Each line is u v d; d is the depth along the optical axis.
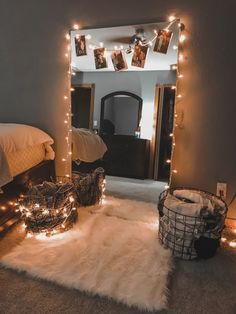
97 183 2.33
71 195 1.93
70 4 2.12
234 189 1.96
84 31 2.13
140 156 2.33
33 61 2.31
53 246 1.65
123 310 1.19
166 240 1.65
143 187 2.37
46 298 1.25
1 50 2.37
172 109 2.10
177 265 1.54
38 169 2.19
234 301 1.28
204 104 1.94
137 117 2.27
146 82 2.18
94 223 1.96
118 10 2.02
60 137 2.37
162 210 1.73
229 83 1.85
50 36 2.22
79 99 2.31
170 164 2.11
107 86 2.28
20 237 1.75
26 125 2.28
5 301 1.23
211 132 1.95
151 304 1.21
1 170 1.64
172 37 1.93
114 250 1.62
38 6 2.20
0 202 1.78
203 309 1.22
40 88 2.34
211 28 1.83
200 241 1.55
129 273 1.42
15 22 2.28
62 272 1.41
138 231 1.87
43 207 1.75
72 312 1.18
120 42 2.10
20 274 1.40
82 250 1.61
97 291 1.28
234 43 1.79
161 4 1.91
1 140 1.76
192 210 1.56
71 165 2.40
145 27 1.99
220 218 1.59
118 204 2.32
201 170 2.03
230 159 1.94
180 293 1.32
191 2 1.84
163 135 2.20
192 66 1.92
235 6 1.75
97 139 2.39
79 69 2.26
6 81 2.42
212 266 1.53
